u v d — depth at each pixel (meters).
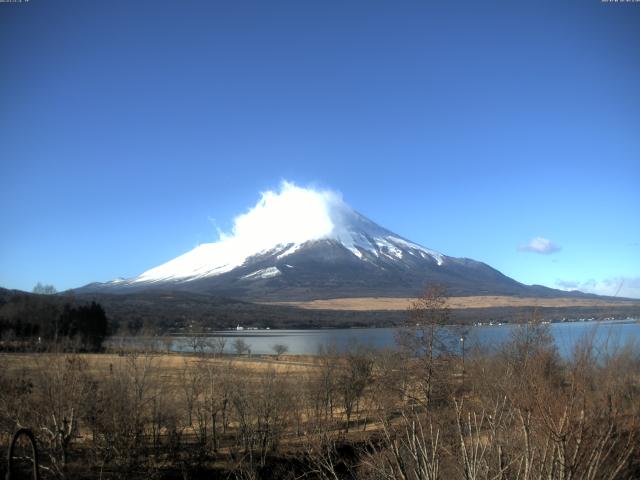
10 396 38.44
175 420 46.09
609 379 10.61
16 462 37.62
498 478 9.65
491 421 10.94
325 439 31.34
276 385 51.97
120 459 38.75
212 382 52.09
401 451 12.33
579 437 8.66
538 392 9.37
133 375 48.16
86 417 39.50
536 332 33.31
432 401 33.50
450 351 43.66
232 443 48.81
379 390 44.38
